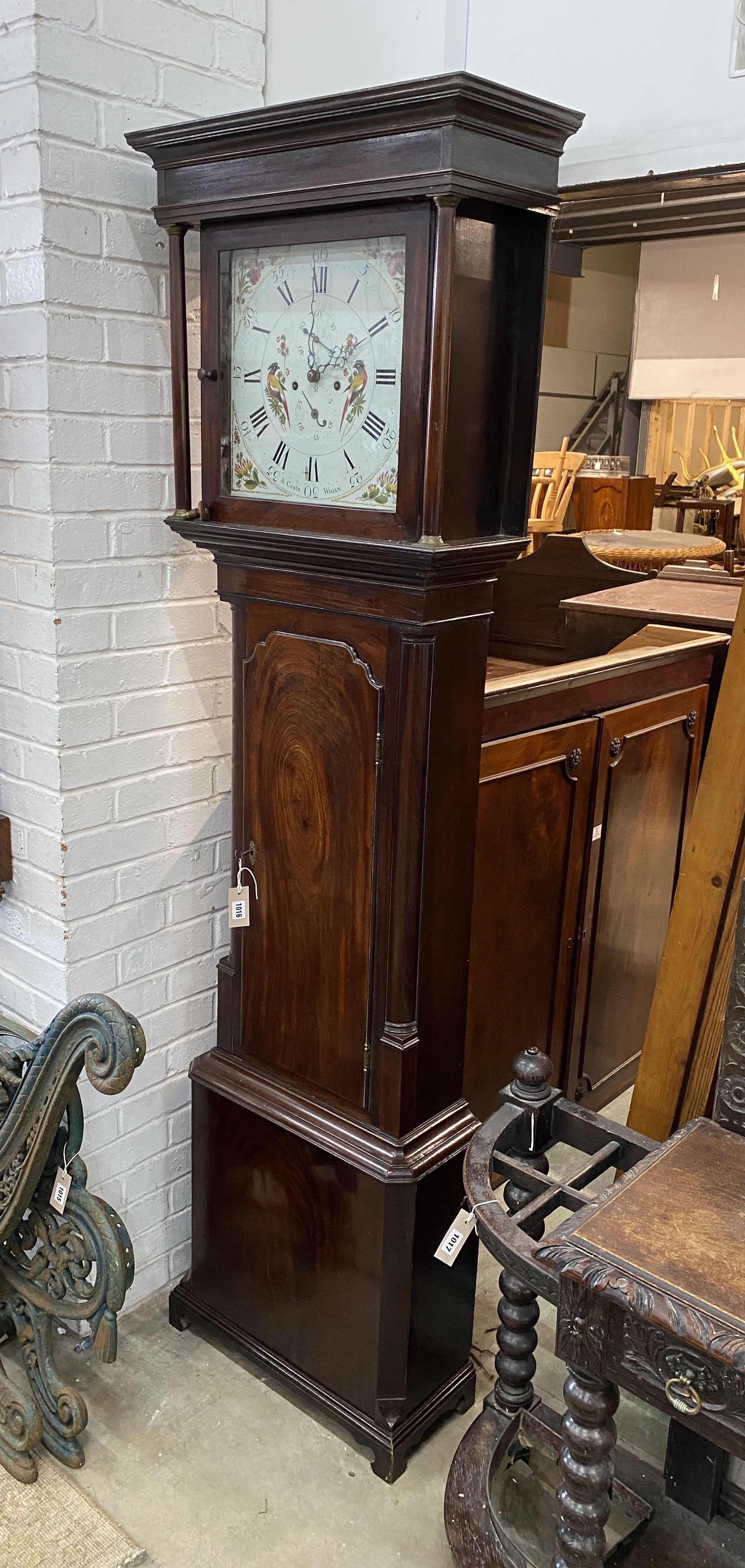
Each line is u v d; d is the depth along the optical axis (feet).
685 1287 3.48
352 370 4.44
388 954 4.99
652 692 7.61
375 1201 5.10
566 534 7.73
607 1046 8.11
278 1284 5.69
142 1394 5.76
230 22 5.45
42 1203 5.09
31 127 4.66
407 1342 5.23
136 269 5.15
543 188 4.26
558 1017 7.47
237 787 5.49
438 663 4.64
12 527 5.19
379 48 6.24
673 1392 3.45
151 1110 6.15
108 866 5.63
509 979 6.87
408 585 4.42
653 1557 4.41
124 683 5.49
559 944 7.25
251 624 5.24
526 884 6.77
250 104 5.68
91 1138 5.85
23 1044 5.41
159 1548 4.93
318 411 4.61
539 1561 4.39
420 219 4.03
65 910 5.49
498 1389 4.96
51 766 5.33
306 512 4.74
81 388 5.02
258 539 4.83
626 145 6.20
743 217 6.15
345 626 4.83
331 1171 5.27
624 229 6.47
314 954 5.30
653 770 7.81
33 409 4.96
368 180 4.08
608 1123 4.76
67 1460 5.22
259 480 4.94
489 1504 4.51
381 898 4.96
